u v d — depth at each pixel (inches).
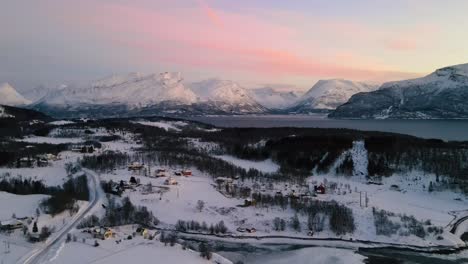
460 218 7578.7
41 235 5925.2
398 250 6264.8
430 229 6820.9
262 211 7672.2
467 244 6491.1
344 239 6589.6
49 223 6545.3
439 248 6314.0
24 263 5108.3
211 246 6323.8
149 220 7052.2
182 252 5664.4
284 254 6087.6
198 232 6756.9
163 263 5226.4
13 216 6579.7
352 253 6092.5
